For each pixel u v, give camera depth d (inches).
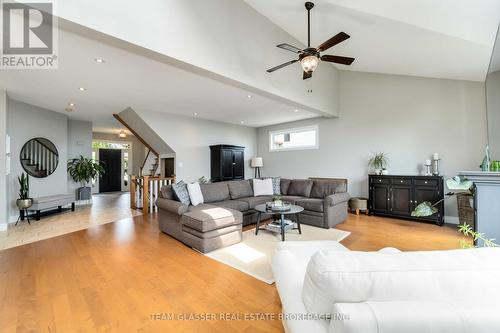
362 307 30.5
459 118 186.4
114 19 90.7
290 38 177.5
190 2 116.8
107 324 71.1
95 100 201.8
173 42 109.3
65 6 79.9
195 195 171.8
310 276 35.4
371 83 229.1
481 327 29.0
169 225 153.8
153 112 242.4
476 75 169.9
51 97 191.5
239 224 141.9
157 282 95.5
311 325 35.5
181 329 69.4
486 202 67.1
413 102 206.8
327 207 171.6
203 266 110.0
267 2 144.9
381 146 223.5
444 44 141.0
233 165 295.4
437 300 31.1
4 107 171.3
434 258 33.7
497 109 148.4
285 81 175.8
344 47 177.2
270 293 88.1
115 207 259.4
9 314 75.4
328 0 133.7
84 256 121.5
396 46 159.8
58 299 83.6
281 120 293.7
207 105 221.5
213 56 126.7
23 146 208.4
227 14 134.8
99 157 408.2
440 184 179.5
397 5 121.9
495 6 104.5
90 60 127.4
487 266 32.6
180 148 264.5
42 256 121.6
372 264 32.9
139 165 446.0
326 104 226.1
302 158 288.2
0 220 168.6
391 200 202.2
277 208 153.6
